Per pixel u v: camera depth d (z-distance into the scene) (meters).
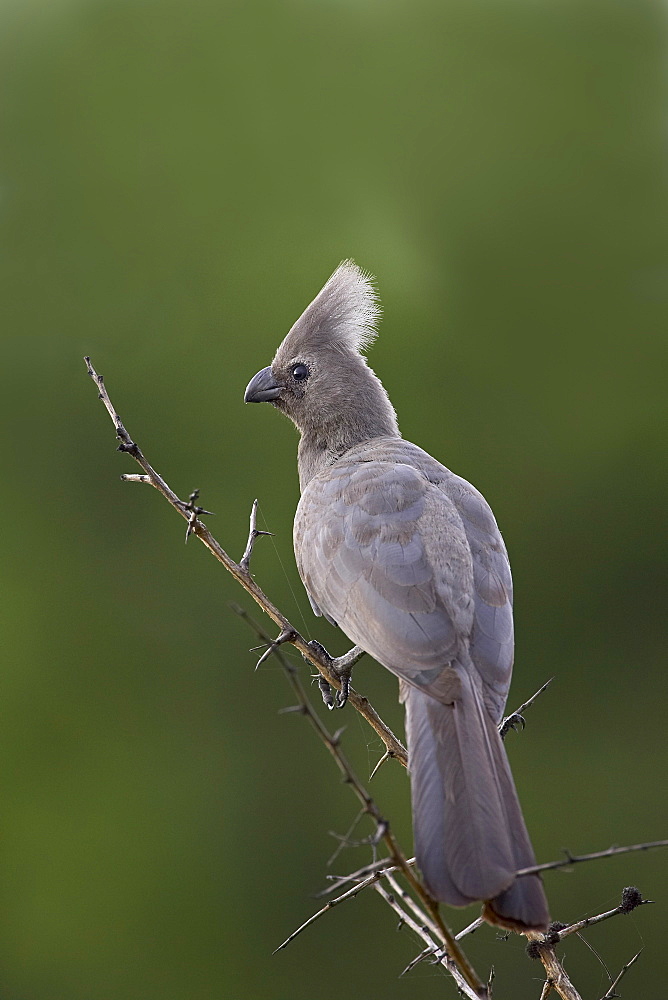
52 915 13.13
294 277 14.67
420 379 14.32
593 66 14.79
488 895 5.69
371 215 14.73
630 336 14.46
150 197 14.96
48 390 14.67
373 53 14.94
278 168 14.88
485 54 14.85
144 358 14.74
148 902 12.98
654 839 12.91
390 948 11.82
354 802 12.70
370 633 7.34
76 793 13.53
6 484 14.50
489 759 6.35
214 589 13.91
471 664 6.99
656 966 11.69
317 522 8.10
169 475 14.35
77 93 15.12
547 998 6.46
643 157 14.70
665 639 13.90
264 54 14.95
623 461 14.25
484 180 14.69
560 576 14.03
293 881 12.68
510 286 14.55
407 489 7.91
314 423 9.87
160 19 15.07
